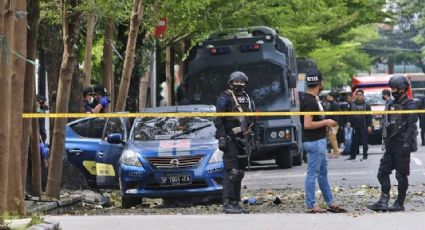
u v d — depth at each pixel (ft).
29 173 111.04
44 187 125.39
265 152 178.81
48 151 133.80
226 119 92.58
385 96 170.09
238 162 92.89
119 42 184.55
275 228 77.97
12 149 85.66
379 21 297.74
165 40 203.82
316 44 284.61
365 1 281.74
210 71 177.78
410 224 79.82
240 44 177.17
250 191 127.34
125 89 145.79
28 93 96.22
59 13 135.85
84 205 114.42
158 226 79.87
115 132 127.54
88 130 130.72
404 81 93.09
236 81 93.40
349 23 282.15
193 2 172.35
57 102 107.96
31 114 93.97
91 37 158.40
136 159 108.88
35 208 99.09
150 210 105.19
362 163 180.24
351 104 212.64
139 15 142.41
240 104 93.40
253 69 176.76
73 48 107.24
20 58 85.20
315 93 91.66
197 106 122.31
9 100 77.97
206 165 108.06
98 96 152.15
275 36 180.65
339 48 388.37
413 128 93.09
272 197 116.26
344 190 121.49
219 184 108.37
